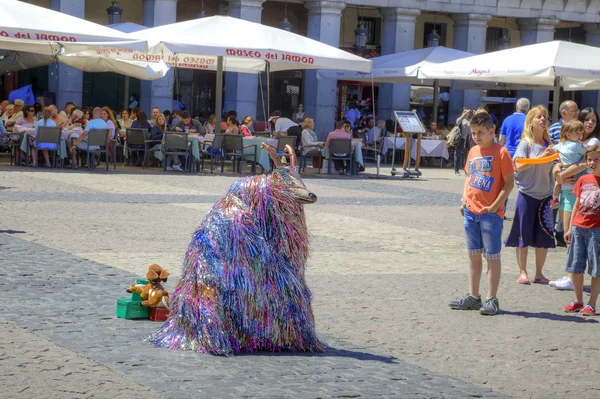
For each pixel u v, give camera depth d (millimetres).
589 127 12758
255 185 7406
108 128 23125
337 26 36750
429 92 41438
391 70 29109
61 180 19938
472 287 9516
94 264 10602
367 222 15852
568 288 10961
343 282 10445
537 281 11352
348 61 24859
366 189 21969
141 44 22062
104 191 18234
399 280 10797
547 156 11000
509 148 14914
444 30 43250
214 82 38375
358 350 7555
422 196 20984
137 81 37250
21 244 11664
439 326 8625
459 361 7410
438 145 31578
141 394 5875
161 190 19000
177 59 27562
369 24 41969
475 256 9469
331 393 6168
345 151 25984
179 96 37750
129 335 7492
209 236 7289
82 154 24719
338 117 40250
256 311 7246
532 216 11102
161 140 24266
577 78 23062
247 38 24094
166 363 6707
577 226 9664
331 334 8062
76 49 24797
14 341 7012
